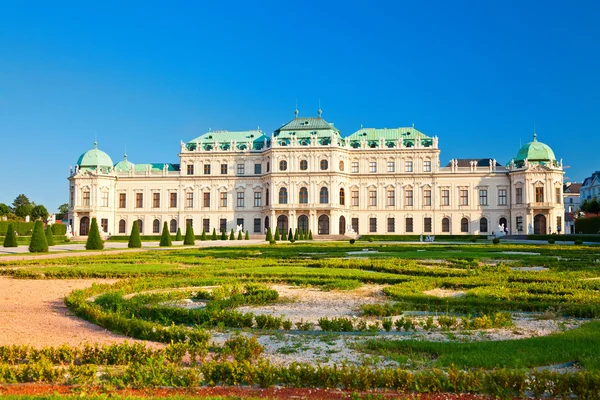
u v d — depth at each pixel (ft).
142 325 66.95
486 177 445.78
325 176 437.17
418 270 129.29
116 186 477.36
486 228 443.73
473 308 82.48
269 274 126.52
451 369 47.29
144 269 137.69
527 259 165.17
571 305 81.15
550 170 424.46
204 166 472.03
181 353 55.42
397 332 70.03
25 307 89.76
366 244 287.89
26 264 160.04
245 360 50.60
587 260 161.07
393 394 45.39
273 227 439.63
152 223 472.85
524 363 50.85
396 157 453.99
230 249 233.76
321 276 123.85
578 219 437.99
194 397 43.88
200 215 467.52
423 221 448.65
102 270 135.33
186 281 113.91
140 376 48.16
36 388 47.34
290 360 56.24
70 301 88.48
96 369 49.88
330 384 47.29
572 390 43.70
